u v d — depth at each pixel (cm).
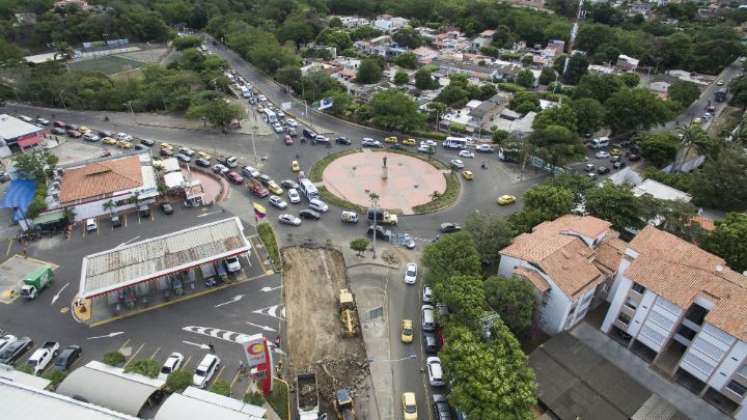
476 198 11450
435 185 12006
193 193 10694
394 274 8788
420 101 16850
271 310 7775
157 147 13488
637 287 6750
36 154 11331
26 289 7775
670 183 11344
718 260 6888
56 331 7256
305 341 7219
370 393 6494
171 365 6488
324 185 11794
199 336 7231
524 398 5350
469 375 5569
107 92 16075
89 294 7144
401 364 6956
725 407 6294
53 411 5169
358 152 13612
